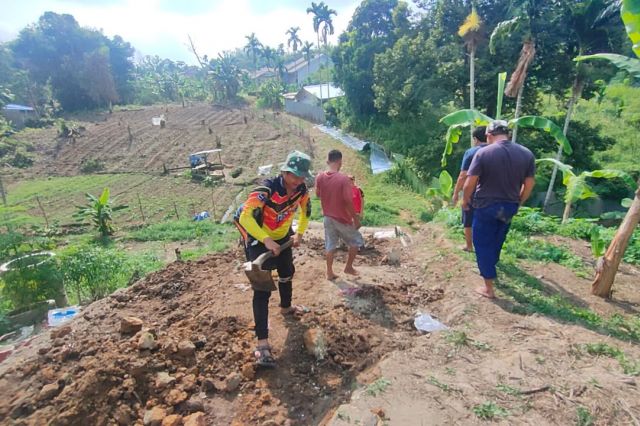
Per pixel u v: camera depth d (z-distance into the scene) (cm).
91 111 5491
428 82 2131
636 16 379
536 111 2078
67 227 1912
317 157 2933
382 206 1842
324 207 467
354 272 502
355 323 383
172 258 1260
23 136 3697
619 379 272
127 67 6719
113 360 301
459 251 538
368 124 3456
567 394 258
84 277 906
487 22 1973
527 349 312
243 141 3519
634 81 1555
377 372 303
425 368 295
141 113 5162
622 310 418
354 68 3472
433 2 2553
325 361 328
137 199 2291
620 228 434
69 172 2934
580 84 1719
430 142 2300
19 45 5647
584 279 496
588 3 1534
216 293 455
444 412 247
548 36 1706
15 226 1534
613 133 2694
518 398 256
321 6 5303
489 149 384
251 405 284
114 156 3225
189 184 2534
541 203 1947
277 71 7825
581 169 1978
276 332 365
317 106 4462
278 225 346
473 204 407
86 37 5947
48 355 324
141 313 415
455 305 407
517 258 551
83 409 272
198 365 316
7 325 768
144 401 288
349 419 244
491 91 1934
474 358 305
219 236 1577
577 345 314
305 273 506
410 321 395
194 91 6731
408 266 542
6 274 853
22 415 272
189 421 260
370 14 3616
